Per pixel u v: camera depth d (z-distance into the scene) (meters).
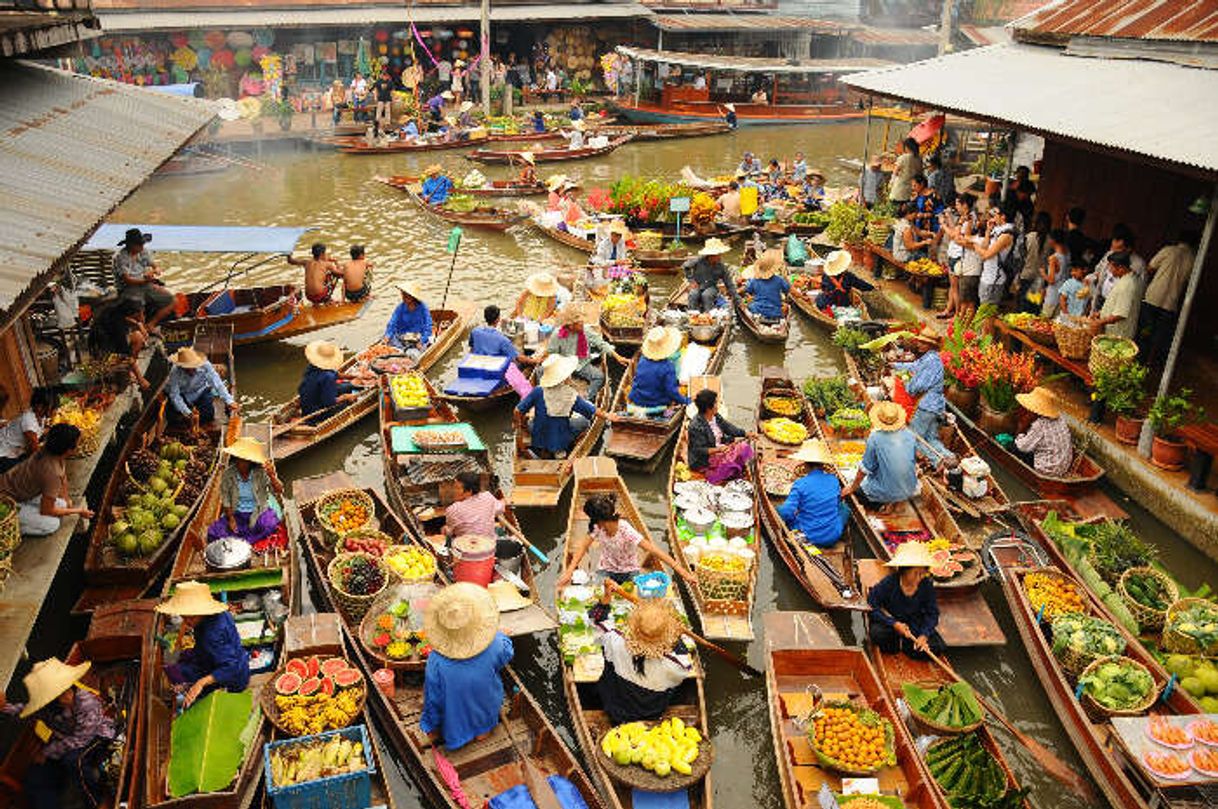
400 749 8.67
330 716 8.41
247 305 18.12
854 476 12.63
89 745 7.92
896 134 40.28
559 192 25.98
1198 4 15.84
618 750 8.18
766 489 12.25
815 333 18.84
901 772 8.27
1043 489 12.72
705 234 24.58
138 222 25.11
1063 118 14.13
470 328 18.73
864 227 21.30
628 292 19.28
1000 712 9.53
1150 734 8.12
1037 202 19.86
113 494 11.60
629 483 13.55
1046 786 8.80
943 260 18.27
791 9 49.78
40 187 9.20
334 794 7.85
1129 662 9.08
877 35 45.38
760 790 8.86
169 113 14.14
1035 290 16.31
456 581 10.21
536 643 10.62
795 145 38.25
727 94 41.97
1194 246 13.52
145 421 13.17
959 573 10.65
